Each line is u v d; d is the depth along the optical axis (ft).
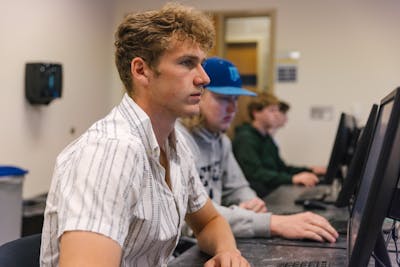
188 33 3.48
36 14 12.05
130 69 3.63
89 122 15.15
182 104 3.59
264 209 6.42
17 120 11.42
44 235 3.36
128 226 3.23
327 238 5.18
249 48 16.80
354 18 15.33
